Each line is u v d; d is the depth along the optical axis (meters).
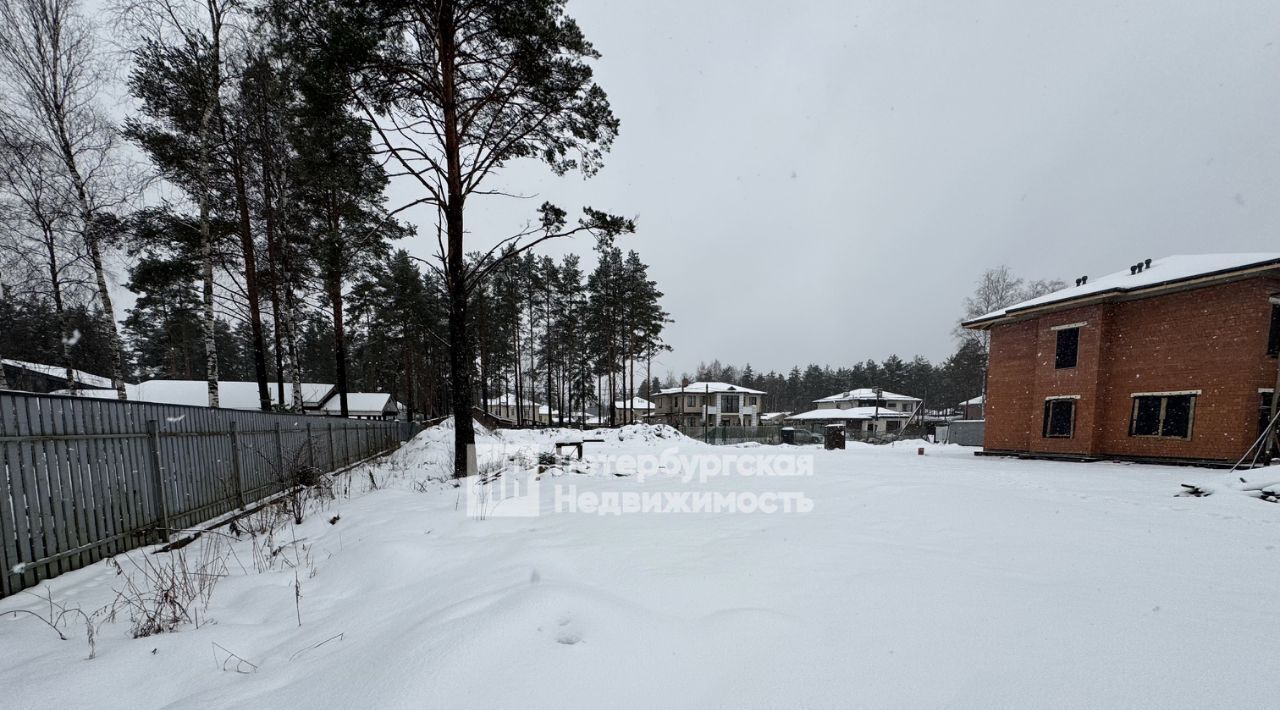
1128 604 2.68
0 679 2.29
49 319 17.38
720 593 2.86
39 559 3.93
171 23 11.52
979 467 11.16
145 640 2.69
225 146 12.88
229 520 6.30
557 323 36.44
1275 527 4.62
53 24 10.98
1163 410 12.36
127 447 4.98
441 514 5.61
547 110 10.06
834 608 2.62
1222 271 11.13
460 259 9.57
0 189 11.16
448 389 35.94
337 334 17.81
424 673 1.90
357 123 9.27
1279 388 9.58
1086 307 13.80
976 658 2.08
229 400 24.11
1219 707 1.74
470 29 9.47
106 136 11.76
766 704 1.78
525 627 2.21
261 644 2.66
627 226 9.88
